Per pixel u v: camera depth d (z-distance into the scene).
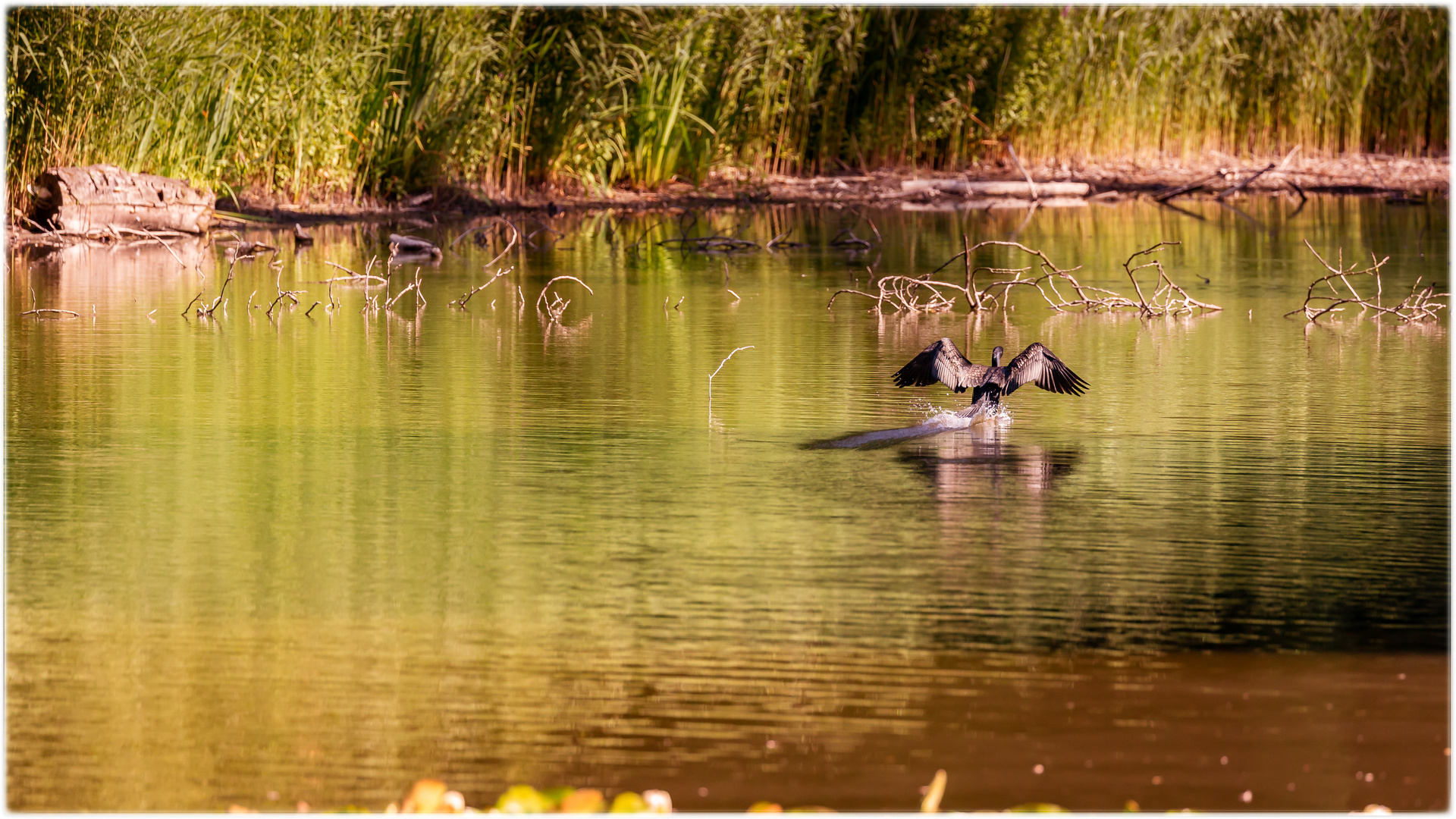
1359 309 52.94
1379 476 28.69
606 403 35.03
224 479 27.86
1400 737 16.98
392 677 18.62
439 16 82.75
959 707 17.80
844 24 100.12
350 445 30.59
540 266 64.12
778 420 33.44
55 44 67.50
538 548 23.80
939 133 104.75
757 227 81.81
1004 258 68.12
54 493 26.78
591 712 17.66
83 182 68.19
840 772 16.14
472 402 34.97
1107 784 15.84
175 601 21.19
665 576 22.41
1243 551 23.91
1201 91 112.81
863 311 51.59
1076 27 108.00
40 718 17.45
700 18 91.62
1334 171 111.00
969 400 35.97
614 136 91.19
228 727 17.27
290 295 50.94
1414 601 21.47
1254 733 17.12
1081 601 21.41
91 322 46.78
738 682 18.52
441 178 85.06
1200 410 34.91
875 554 23.62
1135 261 66.94
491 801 15.55
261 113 77.12
